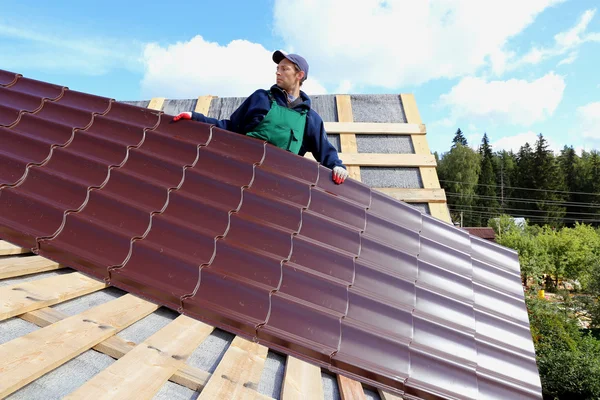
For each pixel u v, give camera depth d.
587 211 71.88
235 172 3.29
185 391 1.84
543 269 35.25
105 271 2.45
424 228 3.79
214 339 2.38
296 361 2.39
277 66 3.44
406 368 2.59
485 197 71.06
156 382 1.73
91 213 2.77
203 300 2.44
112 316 2.14
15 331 1.86
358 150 5.86
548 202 69.88
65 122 3.56
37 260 2.49
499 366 2.95
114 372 1.70
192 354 2.16
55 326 1.89
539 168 72.44
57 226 2.62
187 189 3.11
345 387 2.31
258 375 2.09
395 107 6.52
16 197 2.75
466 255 3.76
